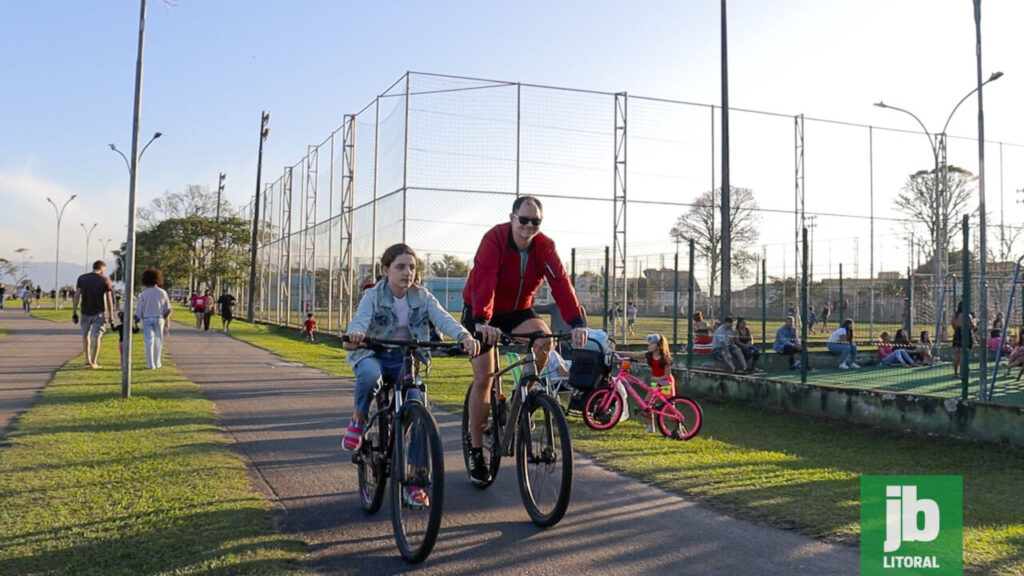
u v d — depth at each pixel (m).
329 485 5.64
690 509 5.19
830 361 18.14
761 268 18.02
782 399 10.25
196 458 6.26
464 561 4.09
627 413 9.27
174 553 4.00
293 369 14.88
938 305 17.44
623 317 19.11
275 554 4.01
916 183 33.25
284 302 33.09
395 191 19.55
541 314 13.27
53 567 3.79
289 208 32.03
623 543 4.43
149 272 13.67
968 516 5.21
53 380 11.54
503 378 13.08
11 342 20.44
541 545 4.37
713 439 8.36
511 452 5.10
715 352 16.17
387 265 4.84
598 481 6.02
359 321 4.68
